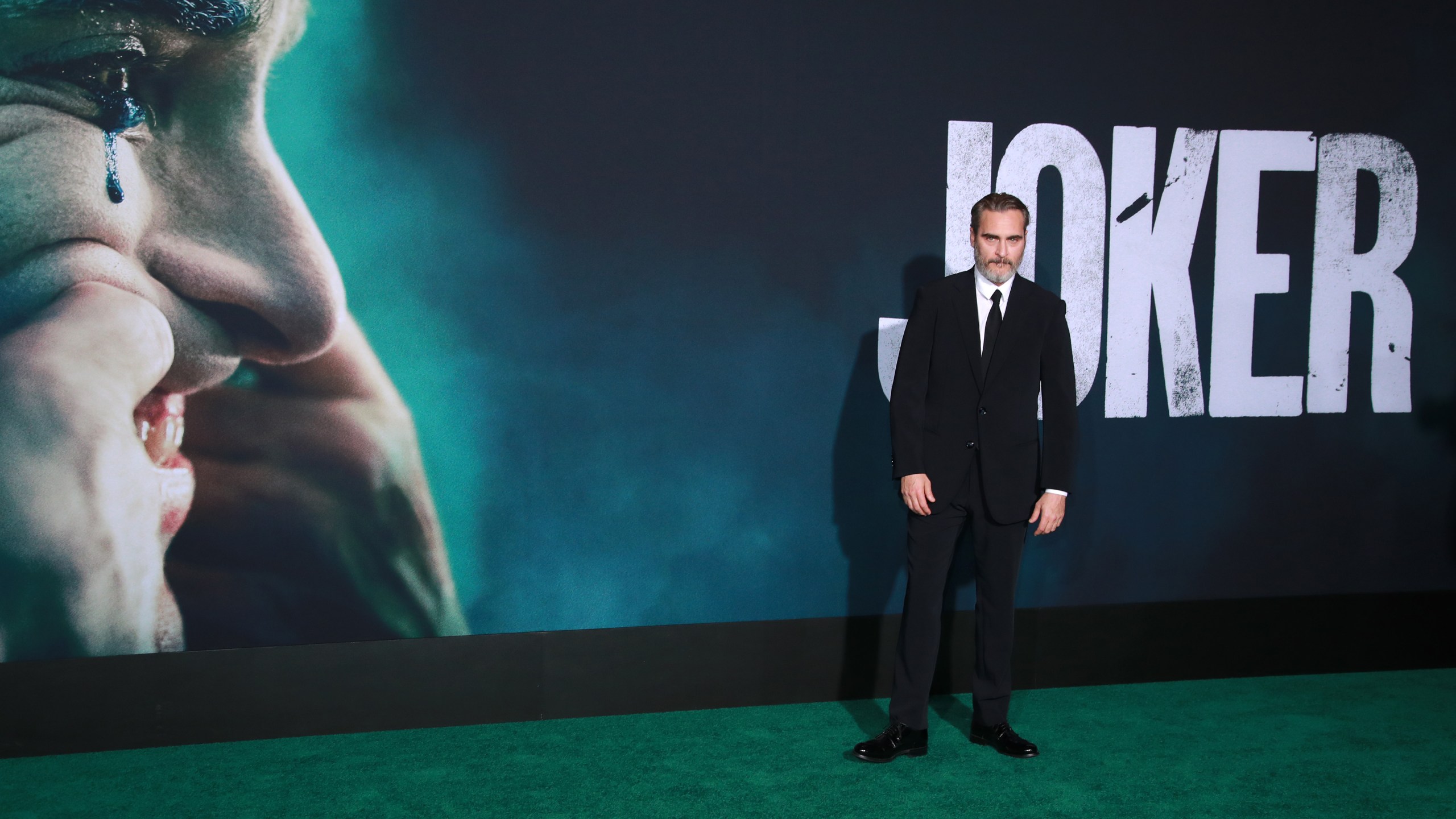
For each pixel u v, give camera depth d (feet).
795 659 11.34
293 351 10.18
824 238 11.14
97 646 9.93
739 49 10.82
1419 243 12.27
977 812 8.63
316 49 10.04
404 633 10.53
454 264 10.42
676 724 10.67
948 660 11.56
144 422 9.94
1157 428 11.94
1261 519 12.21
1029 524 10.02
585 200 10.62
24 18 9.52
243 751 9.92
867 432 11.37
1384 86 12.10
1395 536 12.50
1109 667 11.97
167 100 9.83
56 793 8.93
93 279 9.77
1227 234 11.91
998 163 11.43
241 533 10.17
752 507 11.18
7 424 9.66
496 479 10.64
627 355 10.81
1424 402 12.43
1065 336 9.82
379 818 8.45
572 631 10.86
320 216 10.14
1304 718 10.93
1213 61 11.76
